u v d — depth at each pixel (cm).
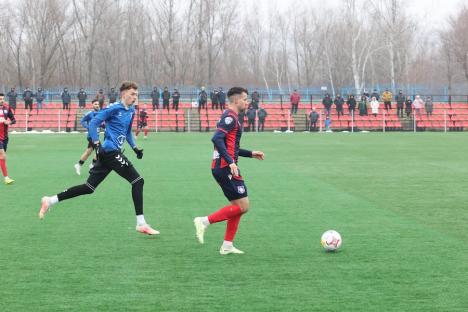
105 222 1024
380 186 1480
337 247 807
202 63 7412
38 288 653
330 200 1263
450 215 1091
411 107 4772
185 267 737
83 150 2659
